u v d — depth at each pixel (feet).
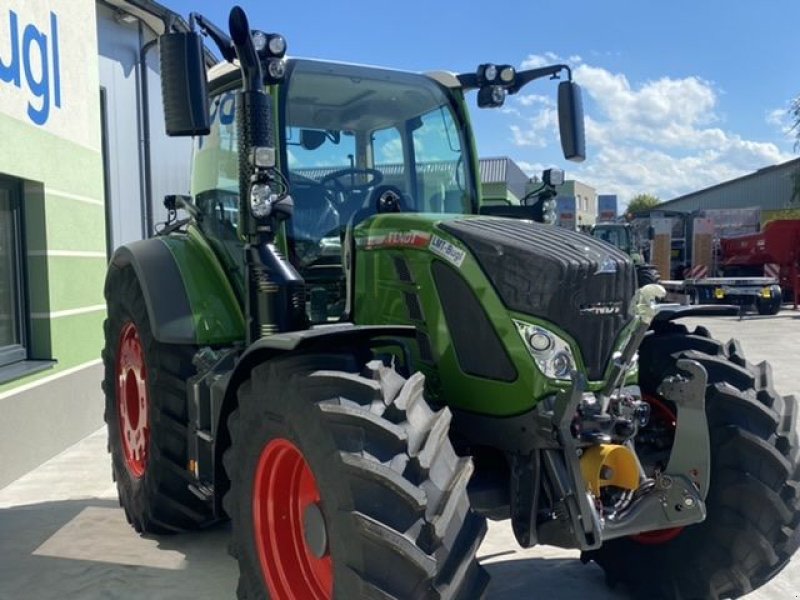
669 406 11.12
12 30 17.56
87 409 21.48
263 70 10.57
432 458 7.84
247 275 10.66
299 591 9.04
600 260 9.51
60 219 19.95
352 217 12.33
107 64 27.96
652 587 11.03
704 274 69.46
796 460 10.29
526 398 9.20
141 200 30.71
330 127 12.34
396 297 10.37
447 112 13.76
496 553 13.14
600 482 9.21
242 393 9.46
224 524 14.56
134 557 12.96
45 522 14.65
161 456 12.80
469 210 13.91
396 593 7.32
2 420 16.83
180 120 9.75
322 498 7.95
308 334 8.45
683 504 9.46
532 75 13.56
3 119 17.07
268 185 10.36
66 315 20.25
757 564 10.18
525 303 9.25
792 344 41.57
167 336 12.18
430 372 10.03
